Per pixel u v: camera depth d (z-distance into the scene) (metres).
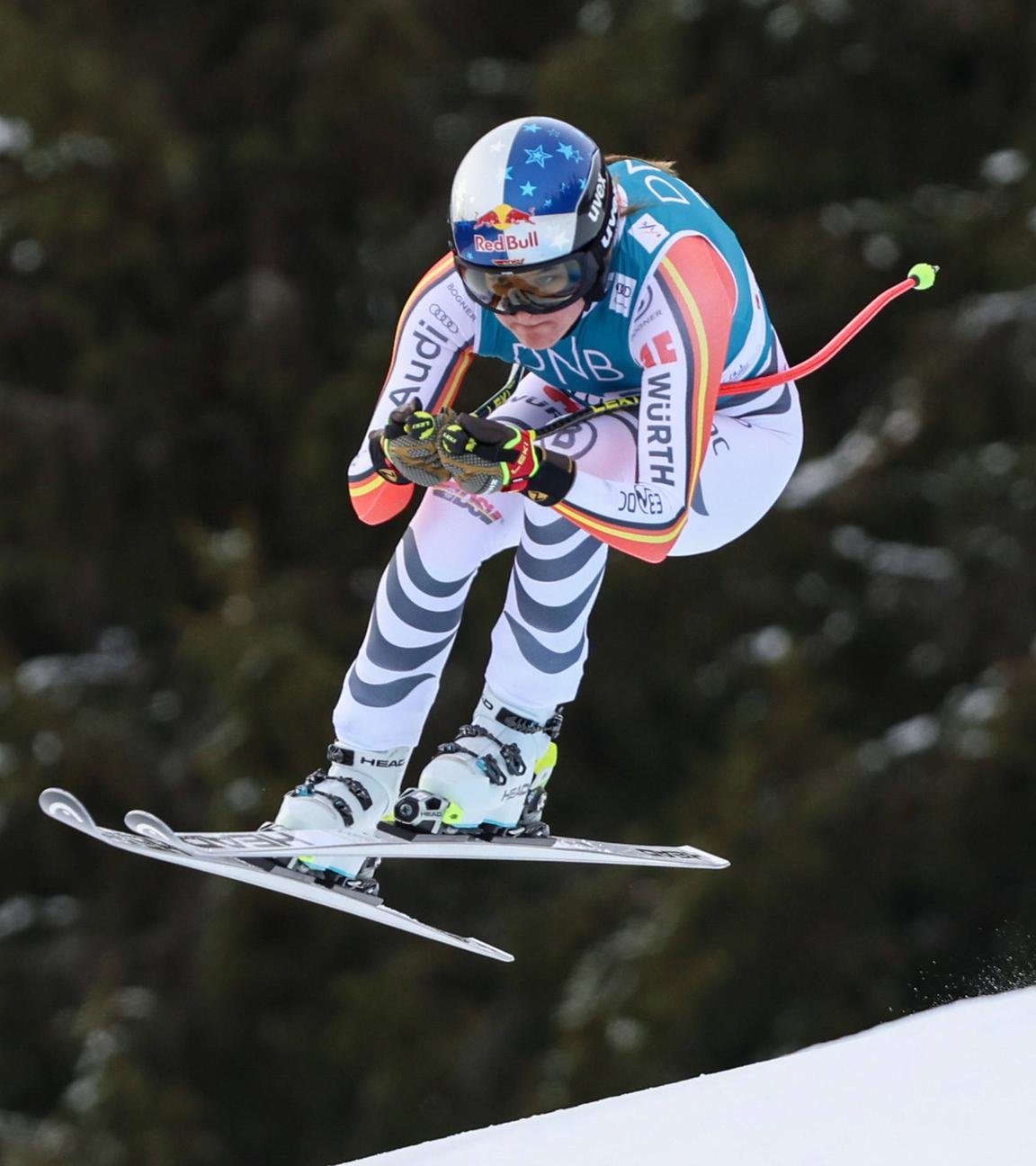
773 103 45.75
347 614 43.62
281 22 46.16
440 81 46.38
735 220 44.75
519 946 42.38
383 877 43.31
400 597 14.04
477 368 41.06
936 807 40.25
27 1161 39.88
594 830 44.28
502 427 12.55
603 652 43.78
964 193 45.59
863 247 44.47
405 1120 40.88
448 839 13.80
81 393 44.47
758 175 45.09
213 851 13.04
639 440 12.92
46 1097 44.19
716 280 13.23
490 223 12.66
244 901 42.84
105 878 44.75
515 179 12.64
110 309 44.50
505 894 43.75
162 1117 40.66
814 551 43.16
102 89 44.06
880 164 46.22
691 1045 38.69
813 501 43.00
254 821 40.25
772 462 14.33
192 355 45.19
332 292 46.44
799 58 45.44
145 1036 41.94
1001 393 42.47
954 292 44.59
